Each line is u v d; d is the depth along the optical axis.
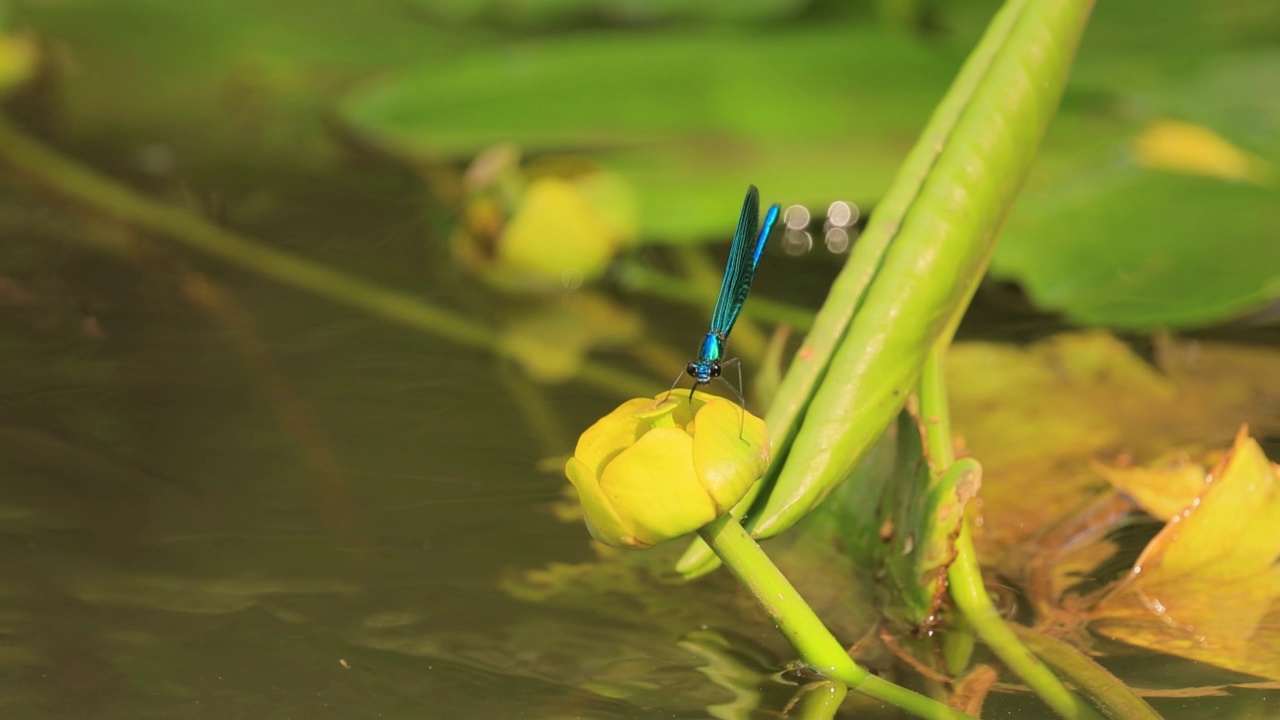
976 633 1.80
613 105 2.15
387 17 2.68
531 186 1.95
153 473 1.85
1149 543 1.83
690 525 1.76
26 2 2.59
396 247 1.98
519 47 2.52
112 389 1.88
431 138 2.06
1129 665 1.79
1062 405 1.88
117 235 1.97
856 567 1.83
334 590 1.81
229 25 2.61
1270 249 1.93
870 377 1.79
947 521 1.80
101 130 2.20
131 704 1.77
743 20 2.54
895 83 2.17
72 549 1.82
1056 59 1.81
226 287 1.94
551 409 1.88
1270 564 1.82
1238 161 1.98
